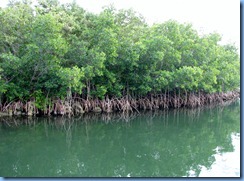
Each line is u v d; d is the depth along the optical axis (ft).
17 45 83.25
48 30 75.87
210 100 141.08
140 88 102.01
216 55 124.16
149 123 88.17
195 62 112.47
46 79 85.97
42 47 75.31
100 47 87.92
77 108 93.50
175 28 106.01
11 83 81.41
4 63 76.07
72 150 56.39
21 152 54.13
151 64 99.76
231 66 135.23
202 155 53.42
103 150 56.90
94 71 86.99
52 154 53.52
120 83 102.63
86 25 94.12
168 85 110.01
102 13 89.56
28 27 80.12
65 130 74.95
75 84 79.46
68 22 88.89
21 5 85.20
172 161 50.34
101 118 93.97
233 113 113.91
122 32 100.32
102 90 94.12
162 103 116.57
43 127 77.46
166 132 75.00
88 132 73.31
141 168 46.62
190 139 67.26
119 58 94.53
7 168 45.60
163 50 98.02
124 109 101.04
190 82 104.47
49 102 88.28
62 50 77.97
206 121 93.45
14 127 75.82
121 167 47.21
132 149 58.13
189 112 114.62
